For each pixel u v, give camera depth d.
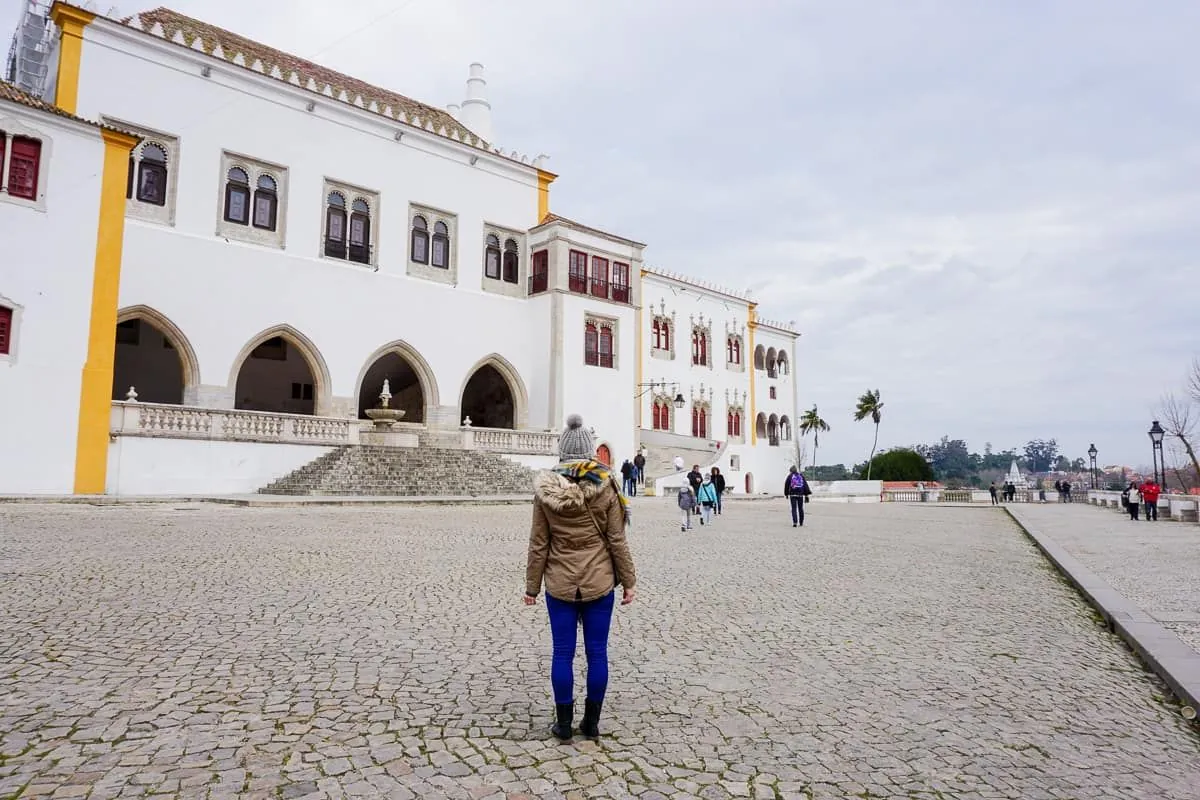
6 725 3.94
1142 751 4.24
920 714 4.70
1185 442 45.00
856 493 53.31
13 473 18.86
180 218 25.61
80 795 3.19
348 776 3.49
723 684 5.16
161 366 30.78
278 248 28.17
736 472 50.50
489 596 7.93
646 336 44.00
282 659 5.33
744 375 51.84
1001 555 14.00
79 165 20.33
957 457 155.88
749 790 3.53
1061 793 3.63
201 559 9.52
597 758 3.83
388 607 7.19
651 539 15.05
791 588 9.23
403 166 32.19
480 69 42.22
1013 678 5.58
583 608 4.16
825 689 5.13
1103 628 7.58
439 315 32.88
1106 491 38.69
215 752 3.70
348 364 29.70
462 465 27.67
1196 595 9.27
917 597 8.90
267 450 23.88
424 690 4.78
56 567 8.50
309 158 29.14
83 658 5.17
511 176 36.38
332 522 15.30
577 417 4.41
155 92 25.30
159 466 21.55
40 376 19.39
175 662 5.16
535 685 4.98
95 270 20.47
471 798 3.33
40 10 28.73
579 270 37.19
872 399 84.94
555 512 4.02
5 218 19.02
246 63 28.53
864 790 3.58
